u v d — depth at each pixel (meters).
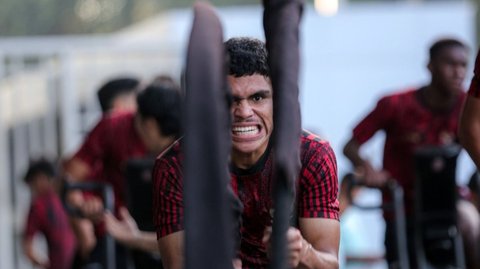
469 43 12.25
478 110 4.47
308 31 12.14
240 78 3.75
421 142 7.80
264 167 3.89
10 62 11.21
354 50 12.12
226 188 2.60
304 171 3.94
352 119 12.09
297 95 2.72
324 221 3.95
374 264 10.30
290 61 2.72
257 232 4.01
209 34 2.59
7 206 11.30
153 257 7.12
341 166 11.96
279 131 2.67
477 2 20.61
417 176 7.60
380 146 11.48
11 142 11.31
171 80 7.32
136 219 7.14
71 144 11.15
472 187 7.97
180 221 3.92
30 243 10.06
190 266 2.53
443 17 12.23
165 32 13.53
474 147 4.49
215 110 2.54
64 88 11.20
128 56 11.37
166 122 7.12
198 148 2.53
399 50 12.13
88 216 7.31
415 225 7.71
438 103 7.76
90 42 11.32
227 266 2.55
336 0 13.77
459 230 7.73
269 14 2.78
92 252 8.05
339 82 12.10
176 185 3.93
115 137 7.68
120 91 8.39
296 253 3.38
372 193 10.89
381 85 12.12
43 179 9.96
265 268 4.08
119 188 7.81
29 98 11.30
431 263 7.91
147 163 7.07
